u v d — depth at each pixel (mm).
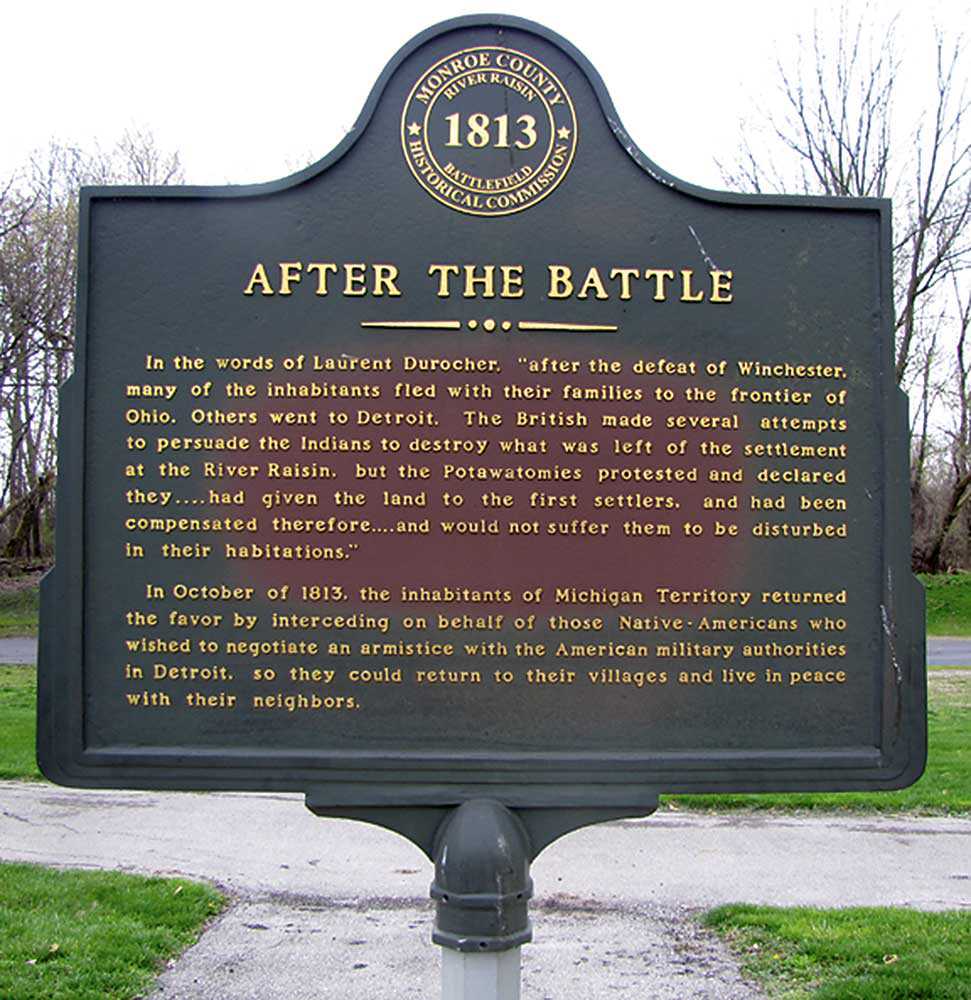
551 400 4312
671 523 4289
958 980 5457
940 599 31031
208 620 4250
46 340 27109
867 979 5512
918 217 24453
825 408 4344
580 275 4348
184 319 4324
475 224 4352
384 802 4168
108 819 8719
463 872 3979
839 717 4273
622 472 4289
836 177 22844
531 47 4387
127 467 4281
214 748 4234
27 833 8281
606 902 6855
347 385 4305
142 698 4246
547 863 7633
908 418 4324
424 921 6555
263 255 4344
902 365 24094
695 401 4320
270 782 4195
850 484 4328
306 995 5508
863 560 4309
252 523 4270
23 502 32688
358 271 4340
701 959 5941
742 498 4301
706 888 7094
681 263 4363
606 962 5914
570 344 4332
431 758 4168
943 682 17234
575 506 4273
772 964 5816
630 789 4191
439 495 4277
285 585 4258
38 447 33438
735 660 4262
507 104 4375
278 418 4293
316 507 4273
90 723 4242
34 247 26578
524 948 6117
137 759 4195
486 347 4320
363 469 4285
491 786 4188
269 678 4242
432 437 4297
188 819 8758
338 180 4355
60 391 4273
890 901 6801
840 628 4281
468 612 4246
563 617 4250
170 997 5457
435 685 4234
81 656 4223
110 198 4332
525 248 4348
